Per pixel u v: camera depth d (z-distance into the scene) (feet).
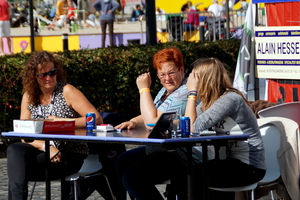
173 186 23.09
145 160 23.13
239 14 95.66
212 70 23.06
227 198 24.82
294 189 24.26
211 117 22.36
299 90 39.52
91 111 27.12
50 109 27.30
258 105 29.17
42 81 26.76
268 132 24.43
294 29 38.81
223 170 22.44
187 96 23.50
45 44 91.25
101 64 47.34
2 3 77.97
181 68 25.45
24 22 92.84
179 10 100.83
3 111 44.29
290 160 24.27
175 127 20.66
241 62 41.47
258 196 25.16
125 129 25.17
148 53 49.44
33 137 22.34
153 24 54.29
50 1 93.45
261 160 22.90
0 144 47.60
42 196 33.06
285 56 39.55
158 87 50.34
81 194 27.45
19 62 43.68
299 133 24.71
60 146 26.00
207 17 91.81
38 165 25.36
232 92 22.98
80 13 93.15
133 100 49.83
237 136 20.58
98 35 91.81
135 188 22.97
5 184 35.83
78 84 46.55
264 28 40.50
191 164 20.20
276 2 40.81
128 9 93.86
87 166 26.81
